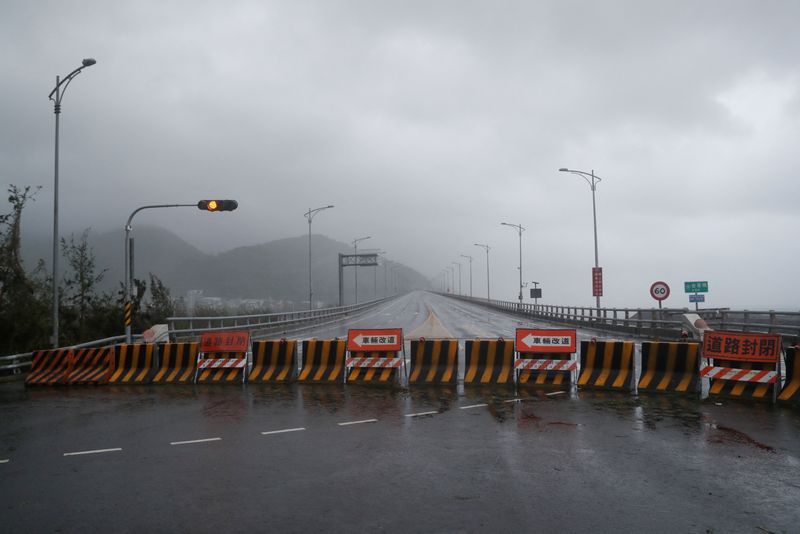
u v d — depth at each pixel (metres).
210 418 10.61
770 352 11.91
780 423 9.70
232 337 15.50
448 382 14.02
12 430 9.90
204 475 7.12
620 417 10.26
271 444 8.61
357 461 7.63
